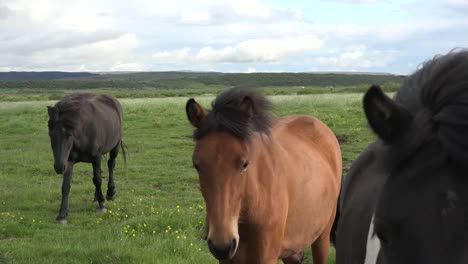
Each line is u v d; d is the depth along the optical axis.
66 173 9.84
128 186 12.66
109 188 11.27
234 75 158.62
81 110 10.20
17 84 148.38
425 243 1.97
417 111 2.22
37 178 13.70
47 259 6.83
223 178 3.85
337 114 24.19
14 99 54.25
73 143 9.83
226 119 3.95
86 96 11.66
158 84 148.50
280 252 4.71
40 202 11.04
